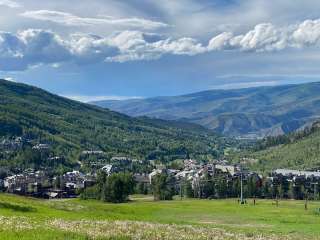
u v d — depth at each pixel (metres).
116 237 40.41
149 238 42.25
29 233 38.66
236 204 170.38
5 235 37.00
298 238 59.84
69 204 102.19
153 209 124.19
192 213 121.06
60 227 45.75
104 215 81.69
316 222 100.06
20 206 75.81
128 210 112.75
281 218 108.94
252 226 88.94
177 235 47.00
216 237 49.59
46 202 100.44
